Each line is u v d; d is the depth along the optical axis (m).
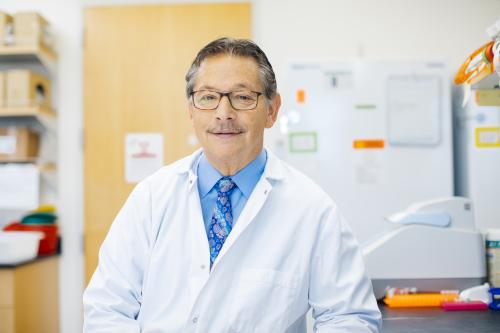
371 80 2.49
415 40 2.80
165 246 1.20
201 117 1.16
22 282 2.31
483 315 1.40
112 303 1.16
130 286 1.19
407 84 2.48
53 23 2.87
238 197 1.24
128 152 2.78
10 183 2.74
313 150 2.48
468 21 2.80
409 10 2.81
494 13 2.79
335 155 2.48
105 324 1.12
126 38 2.81
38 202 2.79
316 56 2.81
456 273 1.56
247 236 1.18
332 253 1.17
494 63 1.20
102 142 2.80
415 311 1.45
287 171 1.32
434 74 2.48
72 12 2.87
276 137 2.74
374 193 2.47
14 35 2.63
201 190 1.26
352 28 2.81
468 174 2.41
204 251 1.16
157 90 2.79
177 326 1.12
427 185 2.46
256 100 1.14
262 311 1.12
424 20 2.81
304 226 1.20
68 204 2.84
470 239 1.57
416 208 1.62
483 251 1.58
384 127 2.48
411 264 1.56
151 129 2.79
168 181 1.29
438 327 1.27
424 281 1.56
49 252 2.66
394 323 1.32
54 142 2.86
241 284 1.14
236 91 1.13
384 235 1.61
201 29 2.80
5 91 2.61
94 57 2.81
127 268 1.20
